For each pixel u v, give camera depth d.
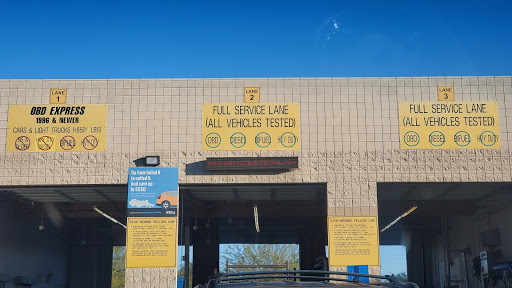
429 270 46.94
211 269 40.00
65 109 24.48
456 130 24.20
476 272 33.81
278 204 31.84
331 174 23.97
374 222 23.58
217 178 23.94
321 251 40.19
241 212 34.12
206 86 24.55
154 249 23.39
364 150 24.09
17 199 29.50
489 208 32.09
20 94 24.58
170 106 24.44
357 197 23.78
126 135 24.30
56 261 42.41
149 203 23.73
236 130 24.22
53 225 40.75
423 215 33.06
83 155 24.22
